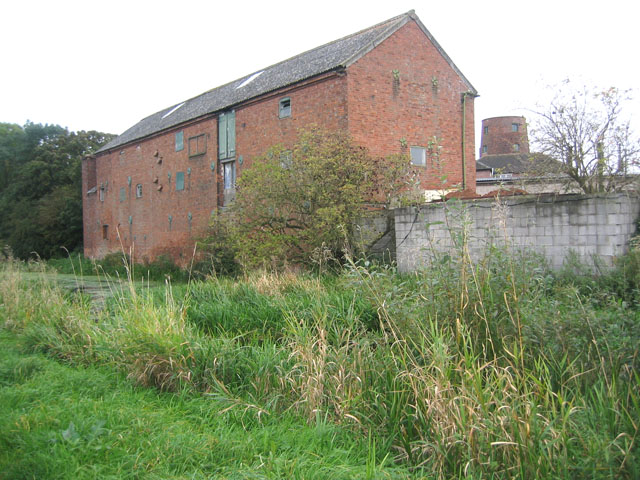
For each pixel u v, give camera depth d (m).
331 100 16.81
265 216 14.73
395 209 12.80
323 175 13.91
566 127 13.84
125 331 6.46
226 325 7.66
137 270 25.61
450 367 4.33
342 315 6.62
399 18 17.89
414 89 18.02
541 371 4.16
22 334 8.16
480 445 3.53
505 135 44.25
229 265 16.69
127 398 5.12
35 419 4.24
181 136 25.67
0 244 41.72
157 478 3.42
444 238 11.37
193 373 5.45
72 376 5.73
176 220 26.20
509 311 4.69
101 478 3.37
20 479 3.39
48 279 12.99
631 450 3.37
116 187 32.81
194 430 4.34
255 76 23.72
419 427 4.06
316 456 3.80
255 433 4.23
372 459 3.70
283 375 5.21
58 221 40.00
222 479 3.44
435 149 18.28
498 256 5.30
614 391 3.80
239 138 21.33
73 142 47.44
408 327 5.14
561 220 10.02
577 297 5.07
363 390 4.63
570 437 3.55
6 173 54.22
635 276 7.83
